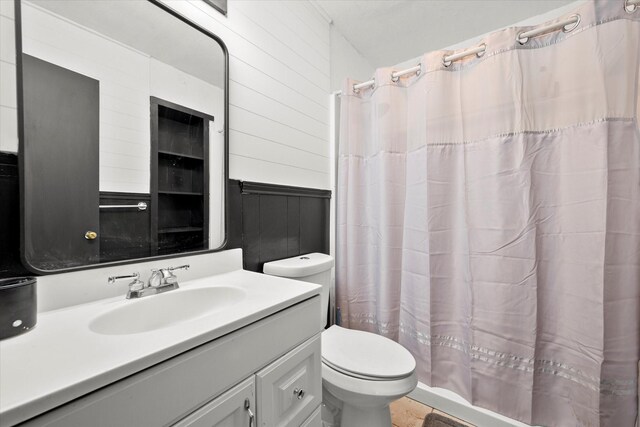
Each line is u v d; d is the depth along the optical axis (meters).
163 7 1.00
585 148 1.08
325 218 1.83
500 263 1.24
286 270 1.30
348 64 2.11
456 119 1.36
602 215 1.05
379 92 1.58
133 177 0.93
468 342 1.33
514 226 1.21
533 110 1.18
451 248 1.41
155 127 0.98
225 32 1.22
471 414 1.31
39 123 0.74
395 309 1.59
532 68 1.19
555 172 1.17
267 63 1.42
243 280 1.04
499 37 1.22
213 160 1.15
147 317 0.83
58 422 0.41
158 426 0.52
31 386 0.41
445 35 2.02
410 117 1.51
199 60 1.11
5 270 0.68
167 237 1.01
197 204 1.10
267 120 1.42
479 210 1.30
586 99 1.08
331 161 1.89
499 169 1.23
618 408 1.03
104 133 0.86
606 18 1.02
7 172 0.69
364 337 1.32
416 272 1.48
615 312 1.04
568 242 1.14
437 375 1.43
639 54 1.01
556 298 1.18
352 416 1.12
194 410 0.58
